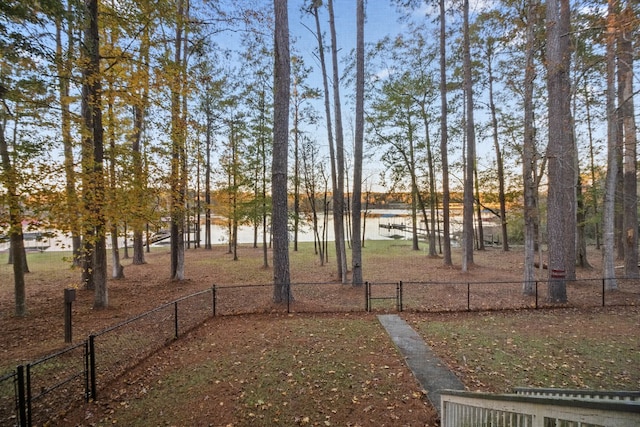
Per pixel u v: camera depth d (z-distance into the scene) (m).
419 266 17.50
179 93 10.30
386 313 8.95
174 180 11.80
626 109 11.72
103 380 5.34
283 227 9.79
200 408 4.52
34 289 12.48
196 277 15.14
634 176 12.27
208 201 24.92
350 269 16.75
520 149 17.03
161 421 4.25
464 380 5.13
